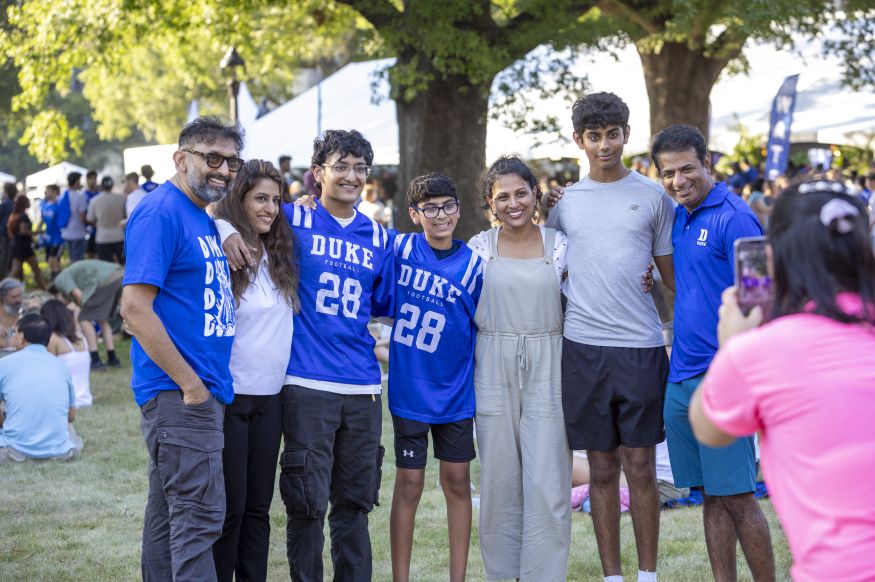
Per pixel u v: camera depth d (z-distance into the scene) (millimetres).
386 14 11742
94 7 12445
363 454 4004
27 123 27547
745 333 2105
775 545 4977
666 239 4180
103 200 15992
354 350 3975
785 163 13344
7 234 18266
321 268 3939
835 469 1938
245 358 3779
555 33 11648
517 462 4270
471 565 4824
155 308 3484
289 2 13992
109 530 5363
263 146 18203
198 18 13430
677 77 12414
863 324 2039
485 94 11992
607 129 4141
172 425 3480
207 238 3607
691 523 5379
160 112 37344
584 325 4133
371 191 17422
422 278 4152
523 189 4152
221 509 3555
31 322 7023
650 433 4125
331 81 19250
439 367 4160
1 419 7090
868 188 15453
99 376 10289
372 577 4641
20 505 5805
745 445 3820
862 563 1895
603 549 4223
